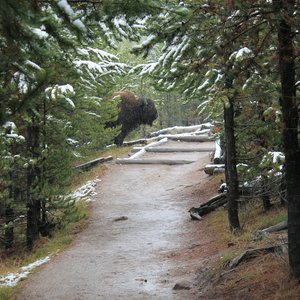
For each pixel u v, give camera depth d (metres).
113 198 18.77
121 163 25.78
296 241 6.27
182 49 6.88
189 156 26.86
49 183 14.02
